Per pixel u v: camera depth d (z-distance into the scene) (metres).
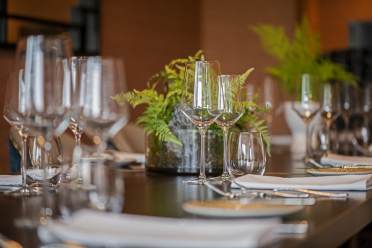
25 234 1.22
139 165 2.76
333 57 7.73
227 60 7.96
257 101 3.04
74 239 0.97
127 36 6.49
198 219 1.26
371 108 4.14
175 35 7.40
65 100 1.51
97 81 1.52
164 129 2.24
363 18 9.76
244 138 1.92
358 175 2.01
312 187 1.76
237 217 1.25
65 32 5.50
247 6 7.91
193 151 2.26
